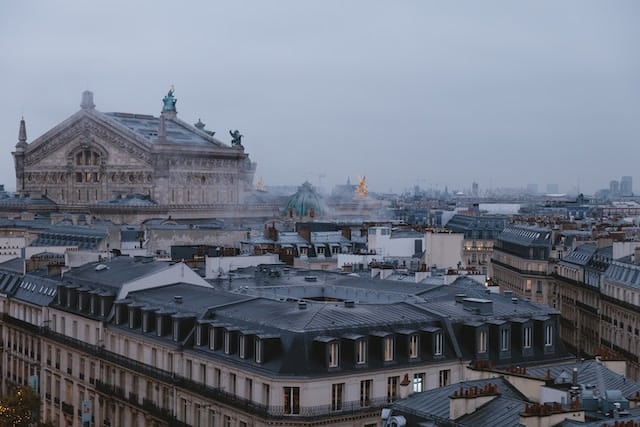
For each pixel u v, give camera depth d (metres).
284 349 124.81
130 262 191.62
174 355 145.38
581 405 86.25
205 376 138.38
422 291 170.62
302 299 161.12
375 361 128.62
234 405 129.25
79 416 177.25
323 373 123.06
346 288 178.12
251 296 155.12
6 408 157.62
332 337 126.19
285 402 122.50
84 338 175.38
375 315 135.50
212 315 143.62
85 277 186.50
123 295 169.12
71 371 180.38
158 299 161.38
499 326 138.50
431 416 90.44
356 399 125.31
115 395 162.12
